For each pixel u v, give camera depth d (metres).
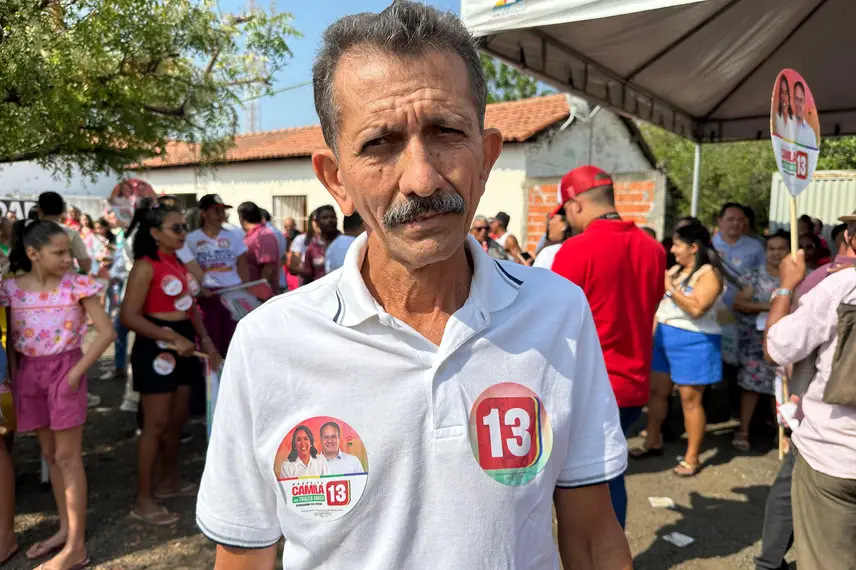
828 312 2.02
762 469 4.29
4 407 3.03
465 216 0.95
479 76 0.98
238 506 1.02
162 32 3.02
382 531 0.95
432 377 0.96
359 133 0.91
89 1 2.77
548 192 8.52
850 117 6.98
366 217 0.97
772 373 4.48
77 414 2.93
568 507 1.11
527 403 1.00
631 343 2.58
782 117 2.58
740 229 5.24
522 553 0.98
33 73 2.50
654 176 7.47
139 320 3.25
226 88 3.71
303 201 11.88
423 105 0.88
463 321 0.99
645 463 4.43
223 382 1.04
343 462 0.96
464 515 0.95
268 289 4.71
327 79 0.96
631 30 4.37
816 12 4.68
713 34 4.75
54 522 3.41
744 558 3.15
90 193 12.73
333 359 0.97
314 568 0.98
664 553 3.21
